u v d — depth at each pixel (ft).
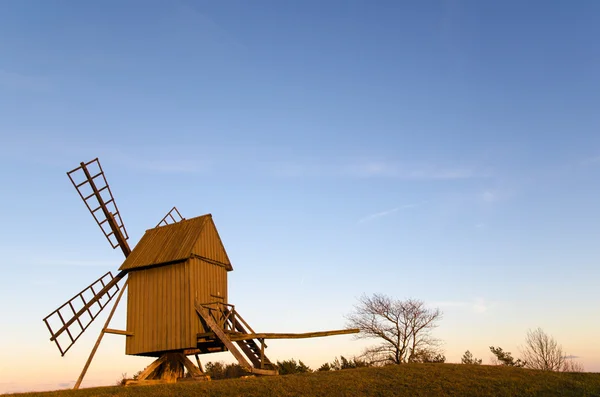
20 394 78.74
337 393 78.64
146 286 109.09
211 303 105.19
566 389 82.94
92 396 76.84
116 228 125.90
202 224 112.88
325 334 99.09
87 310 113.70
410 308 154.20
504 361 167.73
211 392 78.33
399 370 94.73
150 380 98.27
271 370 104.58
